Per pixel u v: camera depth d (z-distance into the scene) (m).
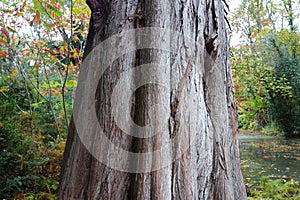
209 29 1.98
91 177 1.41
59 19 5.03
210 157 1.66
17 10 5.09
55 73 6.95
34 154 3.78
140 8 1.76
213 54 1.99
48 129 5.27
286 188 3.75
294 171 5.10
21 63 5.88
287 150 7.70
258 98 10.54
